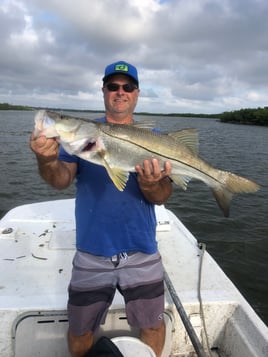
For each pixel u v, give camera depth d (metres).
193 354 1.38
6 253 1.69
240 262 3.15
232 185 1.38
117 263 1.22
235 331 1.30
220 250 3.38
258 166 8.25
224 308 1.35
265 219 4.26
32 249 1.74
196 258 1.72
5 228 1.97
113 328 1.33
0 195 5.07
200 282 1.49
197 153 1.36
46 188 5.53
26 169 6.88
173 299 1.28
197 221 4.13
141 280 1.22
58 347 1.29
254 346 1.21
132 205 1.24
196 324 1.33
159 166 1.23
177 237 1.97
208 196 5.20
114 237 1.22
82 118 1.16
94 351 1.13
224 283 1.49
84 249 1.23
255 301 2.56
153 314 1.22
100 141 1.18
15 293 1.35
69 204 2.41
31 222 2.09
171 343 1.35
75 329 1.19
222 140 15.42
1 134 13.50
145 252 1.24
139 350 1.16
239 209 4.62
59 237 1.86
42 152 1.07
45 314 1.26
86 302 1.19
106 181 1.25
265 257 3.26
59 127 1.10
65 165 1.23
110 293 1.22
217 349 1.39
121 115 1.42
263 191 5.61
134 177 1.27
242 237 3.70
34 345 1.28
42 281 1.45
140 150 1.24
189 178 1.36
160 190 1.23
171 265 1.64
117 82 1.38
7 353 1.28
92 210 1.24
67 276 1.50
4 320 1.25
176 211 4.49
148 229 1.26
